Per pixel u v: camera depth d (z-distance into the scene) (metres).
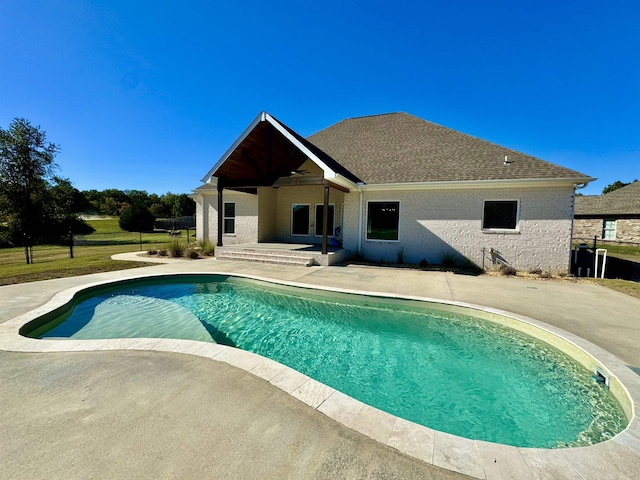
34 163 19.33
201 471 2.04
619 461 2.21
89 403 2.87
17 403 2.86
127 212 46.53
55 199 21.66
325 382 4.33
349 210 14.16
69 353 4.01
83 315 6.91
